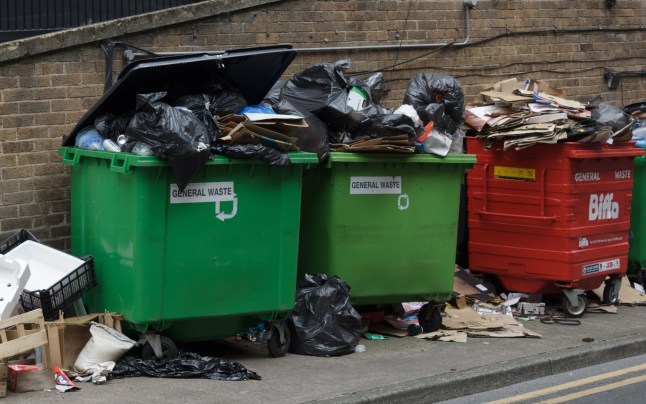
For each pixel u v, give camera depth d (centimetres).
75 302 729
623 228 975
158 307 693
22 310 699
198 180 698
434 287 837
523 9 1152
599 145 934
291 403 638
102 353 679
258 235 725
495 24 1126
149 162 671
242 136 702
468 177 970
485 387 733
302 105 788
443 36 1081
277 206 730
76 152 736
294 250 741
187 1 1038
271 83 795
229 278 718
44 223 803
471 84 1111
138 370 687
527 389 742
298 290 775
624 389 746
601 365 820
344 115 788
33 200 796
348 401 648
